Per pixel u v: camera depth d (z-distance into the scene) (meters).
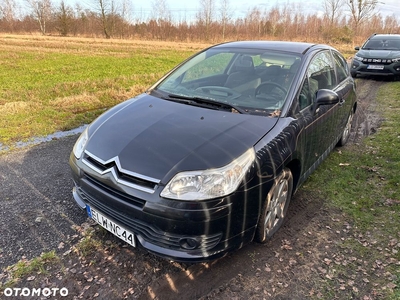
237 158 2.18
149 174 2.09
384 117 6.48
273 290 2.29
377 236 2.88
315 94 3.20
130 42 34.72
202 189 2.04
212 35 42.78
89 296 2.21
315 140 3.21
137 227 2.21
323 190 3.65
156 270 2.44
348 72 4.84
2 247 2.62
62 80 10.99
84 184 2.43
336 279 2.39
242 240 2.34
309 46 3.67
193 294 2.24
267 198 2.42
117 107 3.04
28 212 3.11
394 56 10.04
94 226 2.91
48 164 4.19
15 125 5.69
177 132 2.40
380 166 4.25
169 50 24.59
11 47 24.17
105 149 2.37
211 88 3.18
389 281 2.38
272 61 3.30
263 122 2.60
